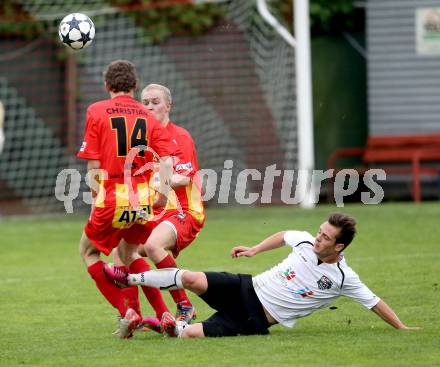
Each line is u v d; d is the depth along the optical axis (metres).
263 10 59.69
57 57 68.12
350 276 25.62
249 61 67.25
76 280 37.19
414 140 66.81
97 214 26.33
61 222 57.91
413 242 43.41
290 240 26.14
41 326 28.56
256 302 25.84
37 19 66.62
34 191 68.44
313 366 21.88
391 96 68.12
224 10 67.44
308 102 58.62
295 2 58.53
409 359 22.47
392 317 26.00
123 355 23.67
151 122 26.89
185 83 67.75
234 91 67.31
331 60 73.38
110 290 26.45
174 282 25.72
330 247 25.08
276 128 66.75
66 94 67.69
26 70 68.38
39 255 44.59
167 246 28.11
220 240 46.34
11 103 68.50
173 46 67.81
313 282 25.55
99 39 67.19
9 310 31.33
